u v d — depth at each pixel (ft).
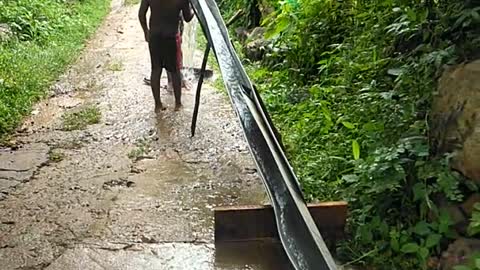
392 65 16.44
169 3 19.48
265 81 22.82
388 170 12.17
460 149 11.47
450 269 10.43
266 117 13.99
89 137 18.54
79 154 17.24
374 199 12.41
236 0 34.14
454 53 13.55
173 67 20.40
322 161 14.90
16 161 16.71
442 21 14.49
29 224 13.26
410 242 11.34
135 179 15.57
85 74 26.08
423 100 13.44
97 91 23.48
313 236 9.18
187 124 19.52
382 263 11.30
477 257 10.04
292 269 11.37
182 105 21.30
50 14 34.73
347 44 19.89
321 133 16.78
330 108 17.71
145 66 27.27
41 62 26.63
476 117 11.40
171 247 12.32
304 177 14.37
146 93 22.98
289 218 9.82
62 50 29.50
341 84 18.45
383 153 12.44
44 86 23.76
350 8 21.47
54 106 21.70
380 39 17.78
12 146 17.85
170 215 13.69
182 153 17.26
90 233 12.91
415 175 12.10
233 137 18.43
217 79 24.21
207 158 16.93
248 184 15.31
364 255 11.45
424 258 10.85
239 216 11.90
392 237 11.37
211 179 15.61
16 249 12.26
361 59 18.13
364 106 15.53
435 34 14.64
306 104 18.90
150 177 15.70
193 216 13.65
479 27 13.78
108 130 19.12
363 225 11.96
